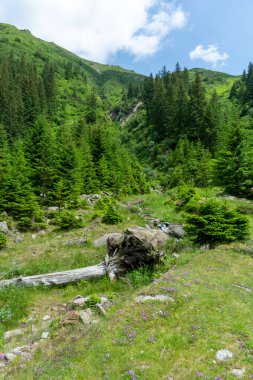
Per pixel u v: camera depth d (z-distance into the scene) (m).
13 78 131.38
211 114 78.31
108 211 29.17
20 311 12.77
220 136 72.00
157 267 15.38
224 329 8.80
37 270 17.69
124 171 59.16
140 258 15.43
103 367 7.74
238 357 7.61
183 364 7.49
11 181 30.25
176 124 96.31
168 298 10.98
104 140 59.72
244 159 37.91
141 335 8.93
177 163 75.00
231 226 19.23
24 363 8.89
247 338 8.38
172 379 7.02
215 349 7.95
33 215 28.42
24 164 37.50
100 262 18.19
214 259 15.99
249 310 10.03
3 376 8.37
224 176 39.38
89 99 175.62
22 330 11.41
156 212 32.53
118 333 9.23
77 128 69.88
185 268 14.84
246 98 116.50
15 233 26.41
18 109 97.56
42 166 37.78
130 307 10.83
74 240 23.62
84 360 8.23
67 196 35.00
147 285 13.38
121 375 7.29
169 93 110.81
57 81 196.12
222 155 40.50
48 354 9.16
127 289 13.66
